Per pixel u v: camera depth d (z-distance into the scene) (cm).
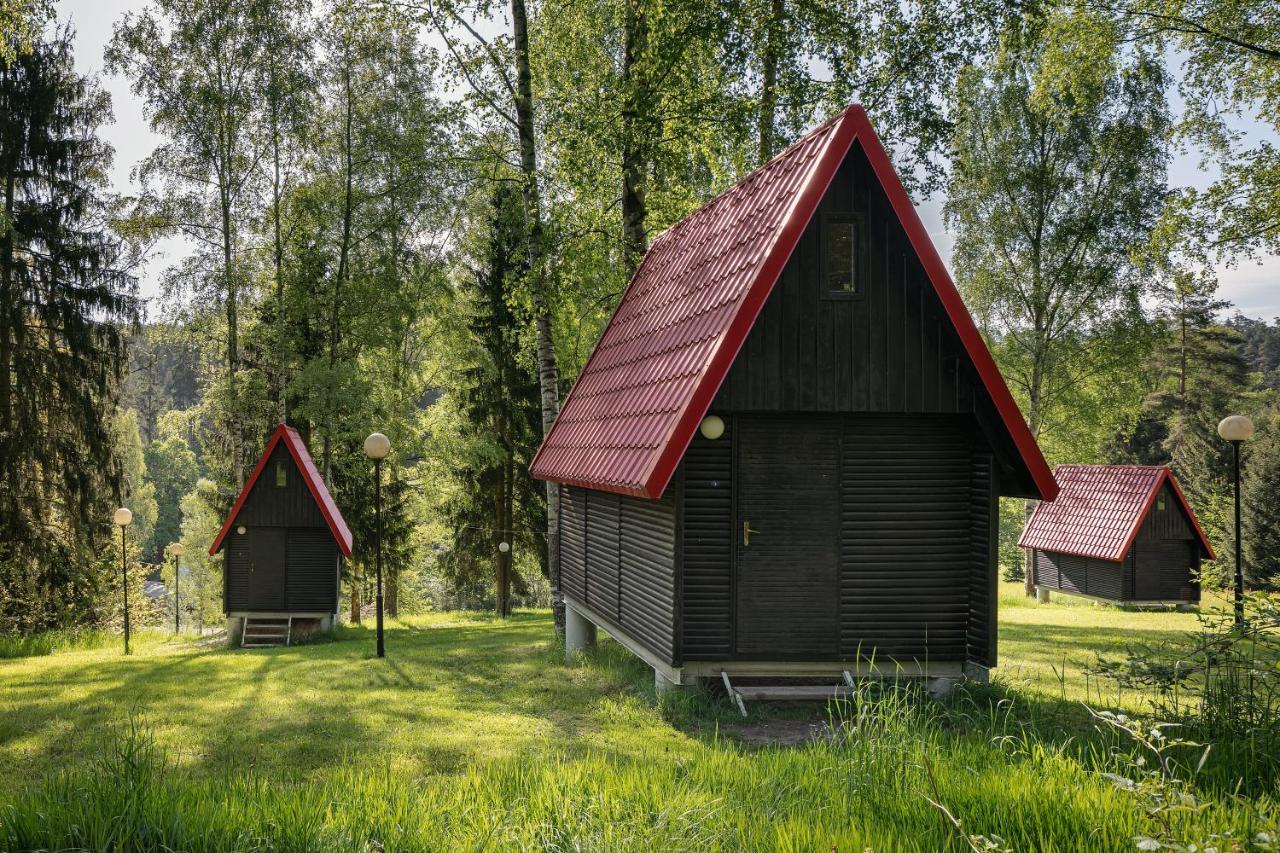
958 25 1583
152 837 386
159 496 7356
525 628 2255
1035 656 1278
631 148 1505
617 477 886
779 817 430
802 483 884
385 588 3353
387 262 2627
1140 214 2708
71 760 723
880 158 855
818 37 1551
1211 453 4253
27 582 2397
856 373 868
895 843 379
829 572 884
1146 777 401
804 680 906
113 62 2419
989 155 2856
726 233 1032
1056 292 2862
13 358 2330
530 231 1538
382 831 414
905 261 876
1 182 2345
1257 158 1719
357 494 3084
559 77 1608
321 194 2605
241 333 2711
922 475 895
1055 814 388
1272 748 499
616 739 768
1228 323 5022
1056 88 1867
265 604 2273
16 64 2322
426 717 877
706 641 874
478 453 2884
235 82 2502
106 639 2217
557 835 421
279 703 962
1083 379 2925
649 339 1084
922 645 893
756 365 859
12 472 2344
